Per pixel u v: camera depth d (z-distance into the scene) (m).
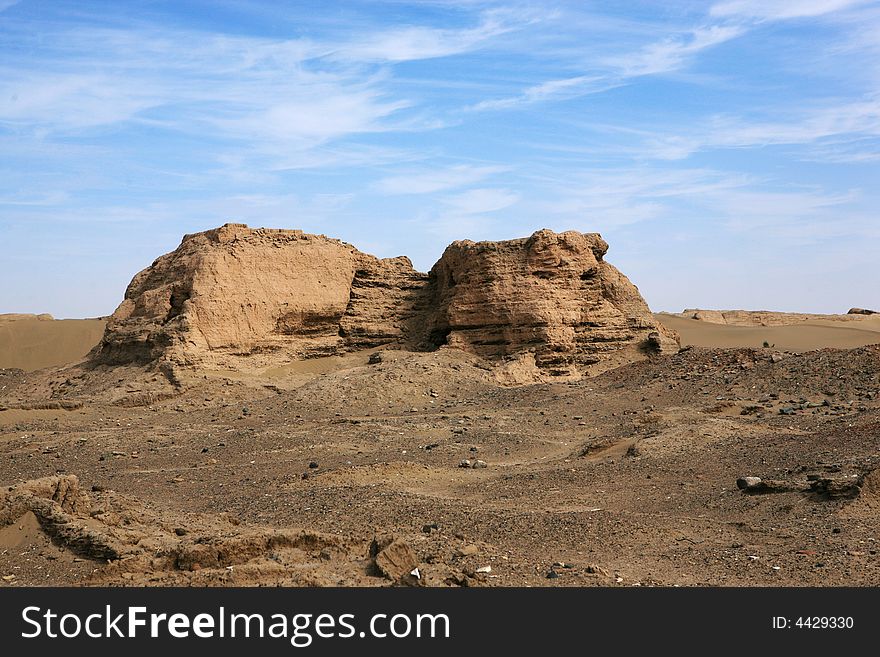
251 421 37.22
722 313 89.19
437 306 52.06
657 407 35.41
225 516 20.41
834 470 22.66
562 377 46.50
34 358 72.06
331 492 23.45
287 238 49.66
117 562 15.34
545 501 22.56
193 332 44.59
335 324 50.56
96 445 32.22
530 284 48.00
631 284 51.66
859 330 76.75
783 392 34.81
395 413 38.34
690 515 20.94
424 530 18.83
